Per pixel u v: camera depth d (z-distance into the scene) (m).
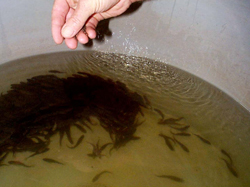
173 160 0.48
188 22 0.69
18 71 0.69
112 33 0.80
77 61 0.77
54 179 0.43
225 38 0.64
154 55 0.81
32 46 0.73
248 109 0.63
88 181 0.43
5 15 0.62
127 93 0.65
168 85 0.71
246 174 0.47
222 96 0.68
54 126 0.53
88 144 0.50
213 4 0.62
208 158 0.50
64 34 0.47
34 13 0.67
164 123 0.57
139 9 0.74
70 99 0.61
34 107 0.57
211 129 0.57
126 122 0.56
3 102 0.58
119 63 0.79
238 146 0.53
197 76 0.75
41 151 0.47
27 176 0.43
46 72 0.70
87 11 0.47
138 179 0.44
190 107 0.63
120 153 0.49
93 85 0.67
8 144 0.48
